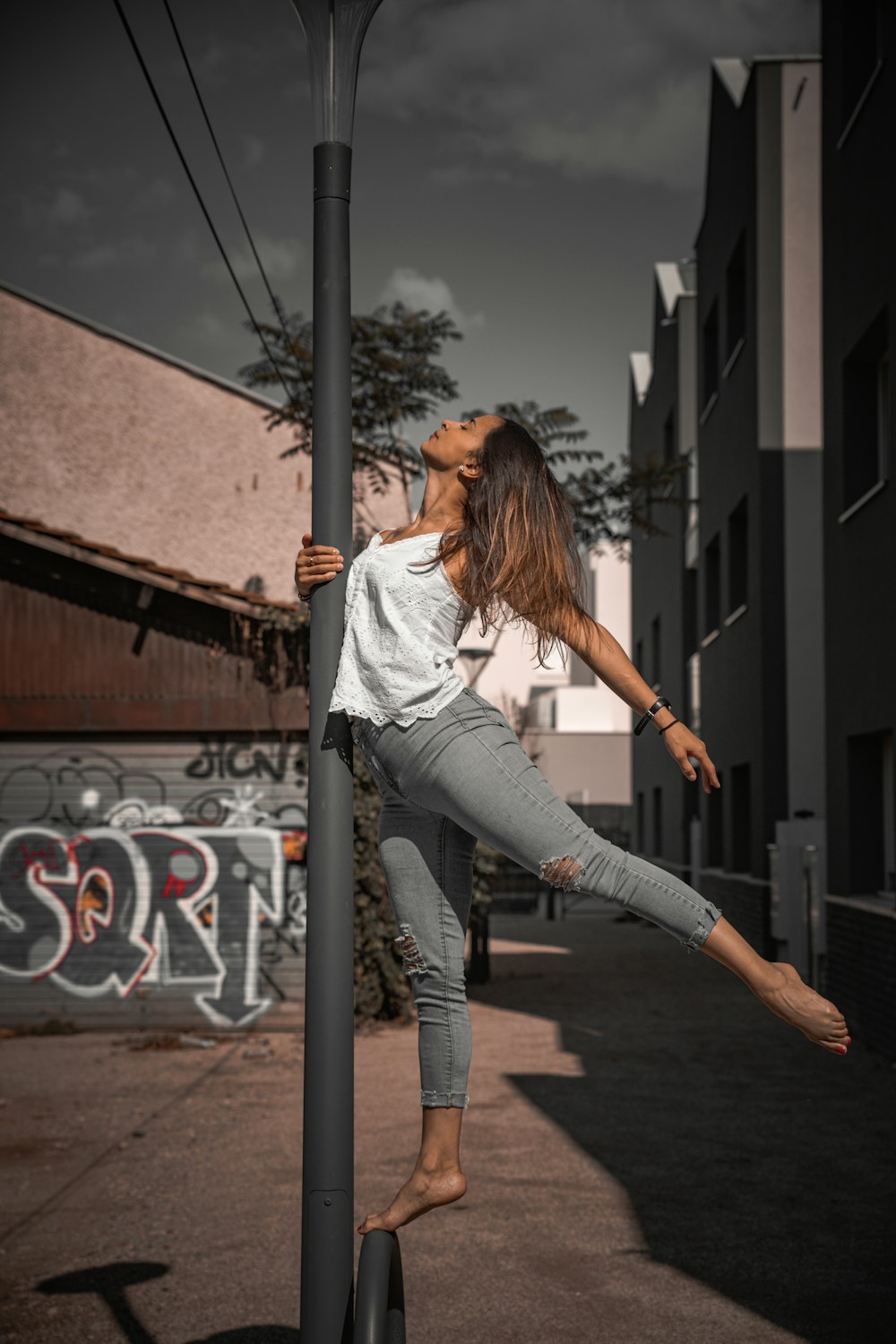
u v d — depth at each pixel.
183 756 12.00
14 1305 4.85
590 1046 10.55
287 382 13.49
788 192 16.75
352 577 2.62
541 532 2.49
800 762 16.33
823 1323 4.59
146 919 11.88
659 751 28.08
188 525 17.39
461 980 2.62
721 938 2.33
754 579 16.94
